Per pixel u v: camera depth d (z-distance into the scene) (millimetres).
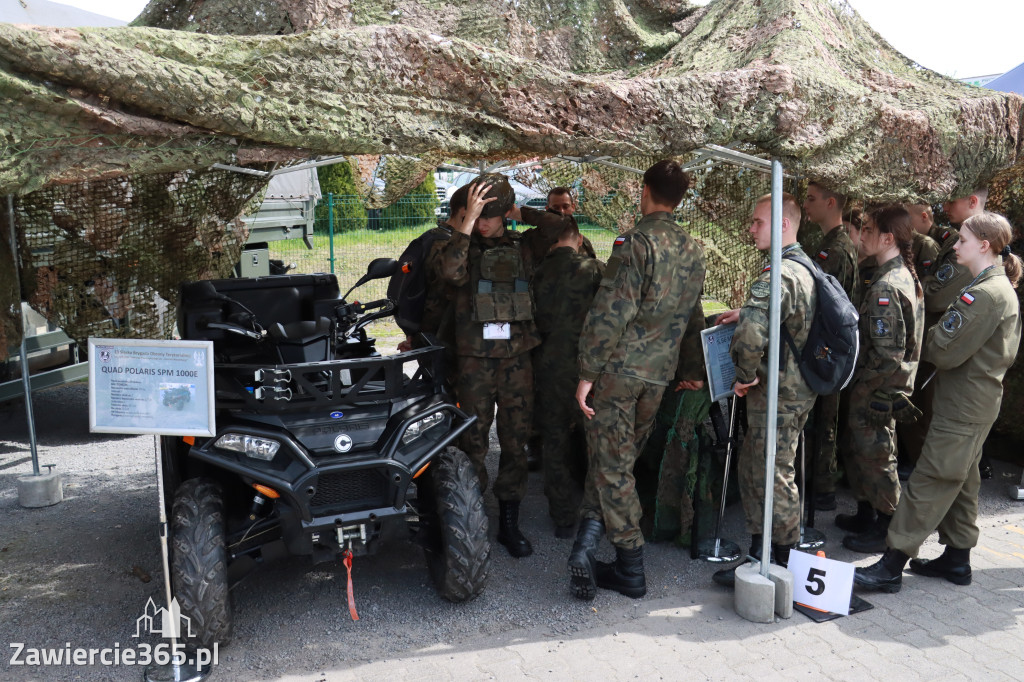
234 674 2977
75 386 7750
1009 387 5469
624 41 4180
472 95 2812
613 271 3383
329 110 2559
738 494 4695
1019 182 5195
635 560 3598
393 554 4098
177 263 4668
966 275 4551
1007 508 4730
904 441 5109
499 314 3898
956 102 4023
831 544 4199
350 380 3572
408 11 3523
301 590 3688
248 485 3316
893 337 3746
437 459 3535
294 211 8539
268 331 3414
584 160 3723
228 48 2402
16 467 5551
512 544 4078
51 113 2162
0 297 3869
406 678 2943
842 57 3961
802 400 3504
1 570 3906
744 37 3939
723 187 4809
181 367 2803
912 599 3578
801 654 3113
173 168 2455
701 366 3924
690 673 2975
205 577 2926
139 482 5258
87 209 4230
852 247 4223
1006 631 3281
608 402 3494
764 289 3381
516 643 3207
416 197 12844
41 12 4172
